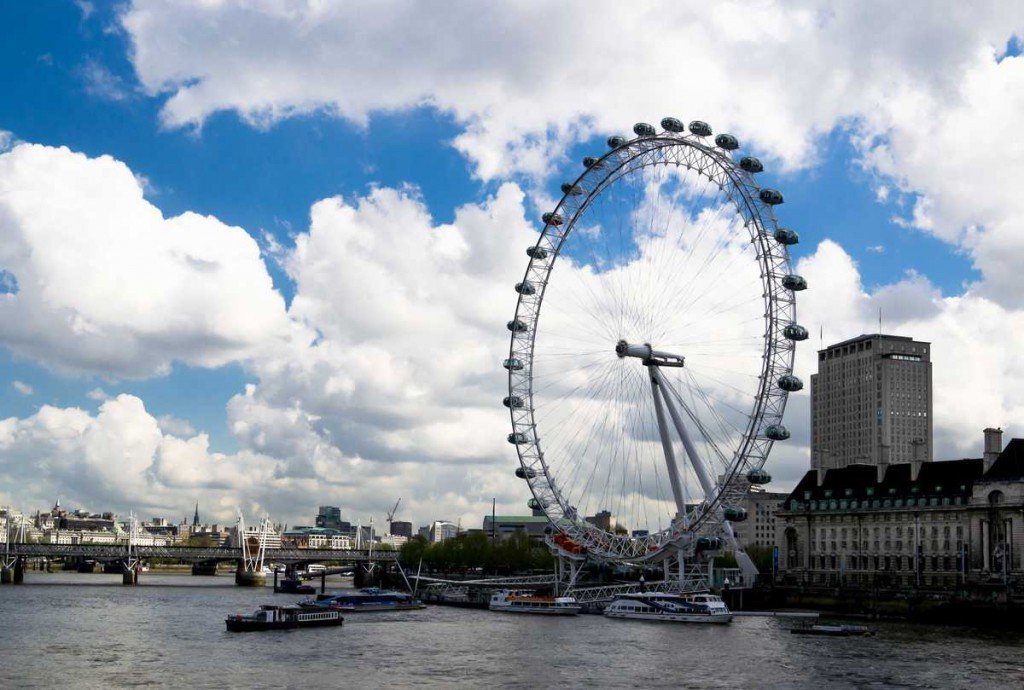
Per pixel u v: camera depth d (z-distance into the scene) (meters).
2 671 142.88
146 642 178.00
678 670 147.75
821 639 187.88
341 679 138.25
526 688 132.50
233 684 133.38
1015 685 136.00
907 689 132.75
